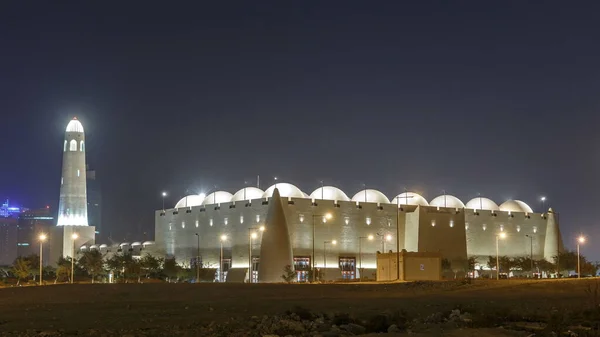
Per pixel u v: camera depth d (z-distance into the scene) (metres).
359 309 42.66
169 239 130.62
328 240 113.44
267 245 102.88
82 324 34.53
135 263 106.25
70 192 145.25
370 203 119.94
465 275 120.88
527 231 140.00
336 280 101.06
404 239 123.62
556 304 44.88
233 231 116.50
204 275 111.50
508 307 40.22
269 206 105.38
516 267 126.00
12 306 48.81
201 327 32.31
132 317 38.06
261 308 43.81
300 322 32.84
